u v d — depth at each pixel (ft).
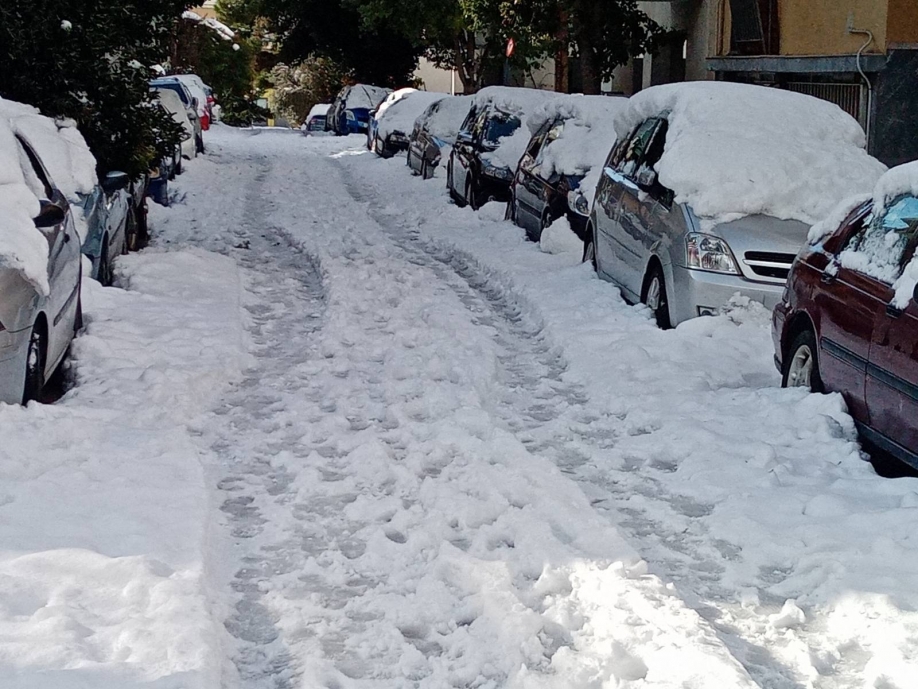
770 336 38.37
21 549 21.08
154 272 48.73
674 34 98.58
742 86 45.32
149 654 17.49
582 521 23.59
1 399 27.91
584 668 17.97
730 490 26.07
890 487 25.53
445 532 23.36
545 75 146.72
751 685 17.20
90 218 44.21
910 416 25.44
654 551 23.34
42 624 18.04
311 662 18.38
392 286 49.47
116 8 55.01
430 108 102.68
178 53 211.82
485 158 74.08
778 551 22.94
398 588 21.26
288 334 42.09
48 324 31.04
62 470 25.22
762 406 31.48
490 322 44.47
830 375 29.91
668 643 18.66
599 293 46.34
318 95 231.50
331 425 30.53
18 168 32.30
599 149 59.41
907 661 18.49
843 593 20.84
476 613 20.12
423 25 141.28
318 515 24.72
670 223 40.70
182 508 23.67
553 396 34.50
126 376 33.37
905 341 25.72
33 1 51.98
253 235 67.62
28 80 52.85
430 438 29.48
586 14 96.37
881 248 28.71
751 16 82.99
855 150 42.83
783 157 40.86
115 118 55.31
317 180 100.01
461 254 59.77
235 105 233.55
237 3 229.86
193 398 32.30
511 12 106.22
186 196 82.89
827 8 72.64
